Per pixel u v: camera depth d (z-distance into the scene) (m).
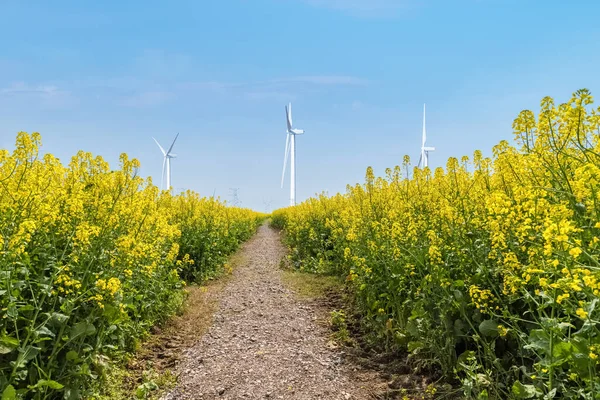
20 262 3.54
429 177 6.82
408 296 4.97
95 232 3.99
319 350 5.30
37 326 3.34
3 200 3.77
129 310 5.25
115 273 4.46
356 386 4.30
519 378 3.56
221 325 6.35
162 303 6.29
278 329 6.15
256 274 10.47
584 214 2.78
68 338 3.59
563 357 2.56
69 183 4.79
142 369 4.73
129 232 5.29
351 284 7.50
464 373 4.02
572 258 2.42
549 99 3.33
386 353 4.97
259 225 35.66
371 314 5.75
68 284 3.56
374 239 5.94
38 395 3.31
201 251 10.30
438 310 4.36
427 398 3.88
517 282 3.16
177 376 4.55
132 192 5.41
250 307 7.34
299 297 7.91
